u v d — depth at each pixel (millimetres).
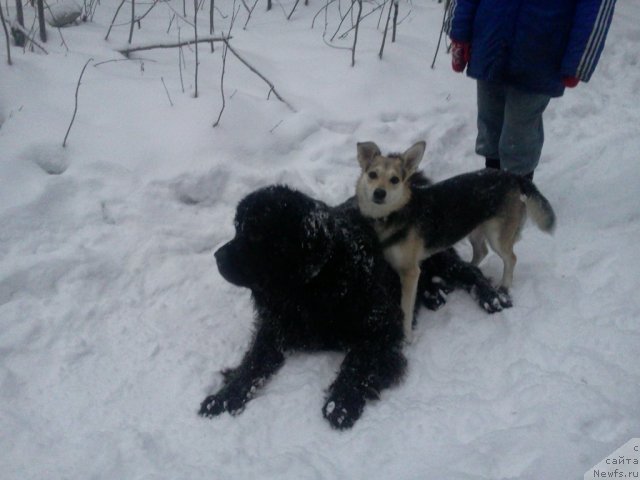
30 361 1924
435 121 3287
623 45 4207
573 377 1859
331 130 3146
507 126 2691
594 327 2064
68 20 3547
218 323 2166
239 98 3061
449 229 2334
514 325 2158
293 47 3723
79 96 2898
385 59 3588
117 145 2717
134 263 2322
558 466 1511
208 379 1937
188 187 2654
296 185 2787
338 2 4355
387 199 2141
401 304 2217
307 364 2020
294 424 1781
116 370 1936
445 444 1667
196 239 2490
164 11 4117
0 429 1687
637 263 2387
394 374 1934
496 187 2371
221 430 1739
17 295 2119
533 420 1695
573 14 2404
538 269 2473
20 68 2941
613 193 2877
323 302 1899
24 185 2432
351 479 1563
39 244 2291
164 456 1644
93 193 2518
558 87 2529
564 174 3084
